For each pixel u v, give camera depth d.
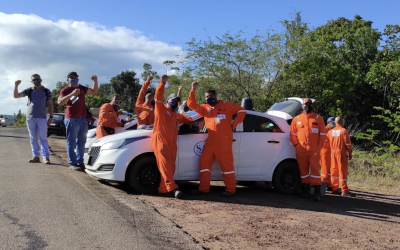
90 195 5.93
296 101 10.07
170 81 18.33
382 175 11.74
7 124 58.50
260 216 5.71
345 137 8.27
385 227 5.70
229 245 4.34
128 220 4.78
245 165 7.28
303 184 7.39
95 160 6.81
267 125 7.62
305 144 7.23
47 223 4.41
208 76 17.91
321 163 8.66
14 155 9.87
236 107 6.82
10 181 6.42
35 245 3.72
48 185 6.33
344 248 4.57
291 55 17.81
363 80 20.06
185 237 4.39
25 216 4.60
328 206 6.89
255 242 4.51
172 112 6.58
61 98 8.02
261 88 18.23
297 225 5.38
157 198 6.36
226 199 6.75
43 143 8.73
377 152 14.81
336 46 20.39
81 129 8.24
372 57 20.80
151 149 6.65
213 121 6.75
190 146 6.87
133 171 6.54
